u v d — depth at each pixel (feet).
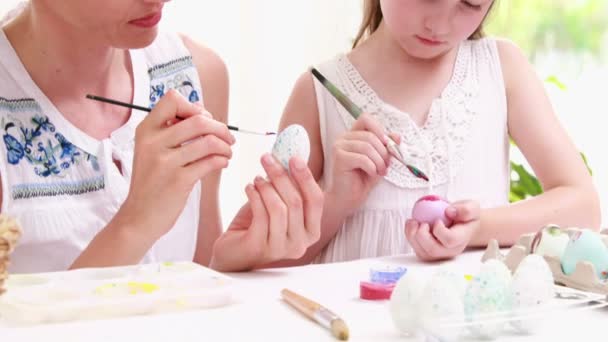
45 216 4.28
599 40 8.95
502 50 5.42
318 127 5.29
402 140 5.04
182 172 3.82
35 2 4.22
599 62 8.96
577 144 8.80
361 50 5.34
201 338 2.91
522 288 2.99
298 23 8.76
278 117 8.77
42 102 4.34
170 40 4.97
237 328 3.00
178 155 3.80
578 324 3.05
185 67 4.95
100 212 4.42
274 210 3.93
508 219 4.57
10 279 3.34
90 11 3.84
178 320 3.08
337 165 4.79
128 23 3.90
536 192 7.02
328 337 2.93
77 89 4.43
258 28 8.61
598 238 3.50
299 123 5.28
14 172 4.25
